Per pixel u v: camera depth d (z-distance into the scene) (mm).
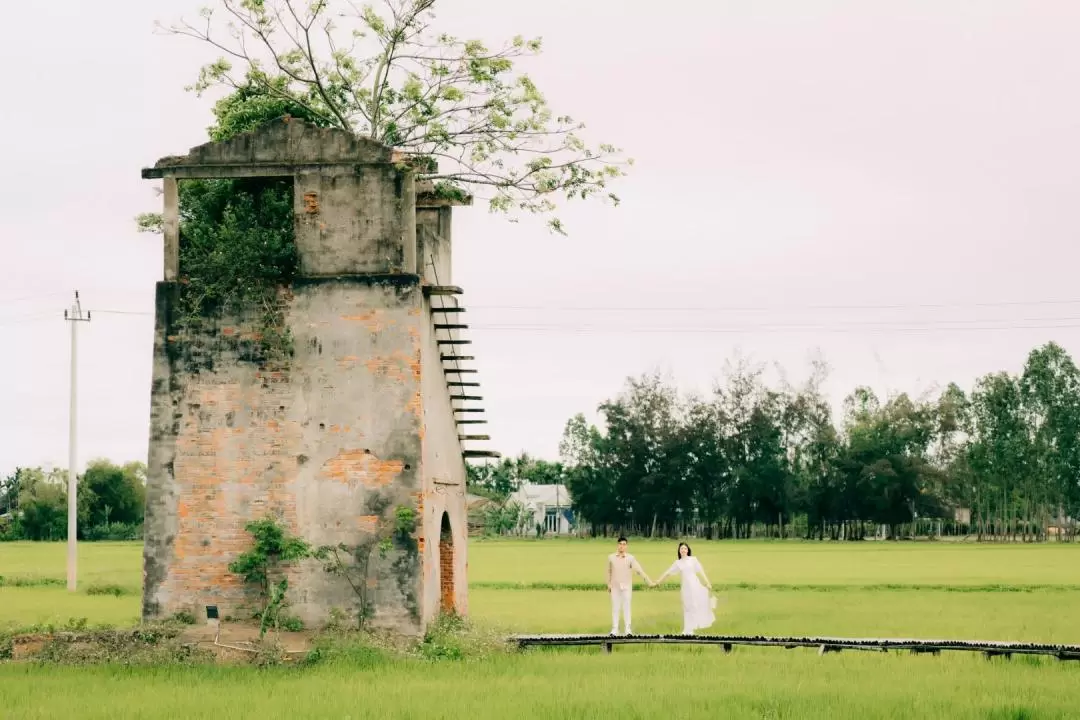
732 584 44844
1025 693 16984
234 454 22875
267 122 23359
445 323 24750
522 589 44781
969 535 123125
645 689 17344
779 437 116500
